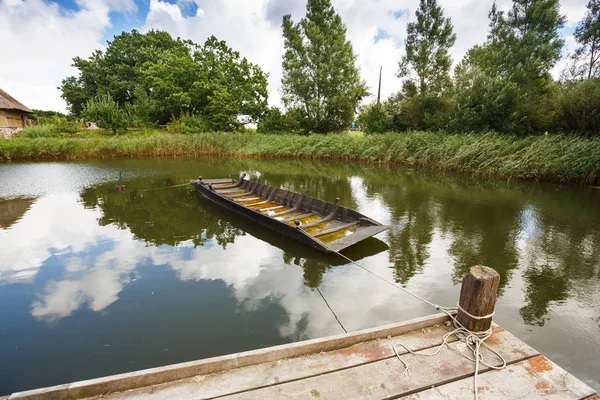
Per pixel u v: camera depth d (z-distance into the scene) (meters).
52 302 4.30
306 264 5.51
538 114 16.75
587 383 2.94
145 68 38.72
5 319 3.93
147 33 44.38
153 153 21.25
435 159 17.66
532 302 4.35
